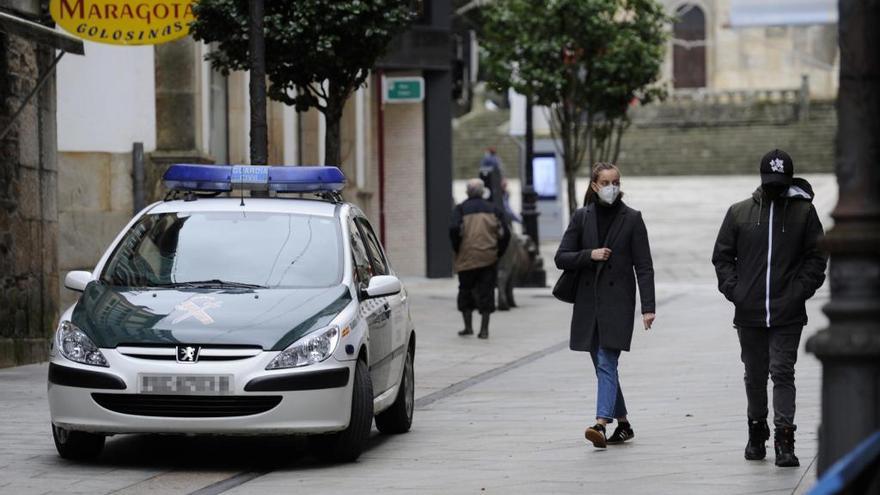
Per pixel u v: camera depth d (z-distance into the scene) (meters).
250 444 26.33
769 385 32.94
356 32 35.38
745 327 22.95
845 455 12.35
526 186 71.25
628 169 141.38
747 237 22.81
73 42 34.06
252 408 22.73
